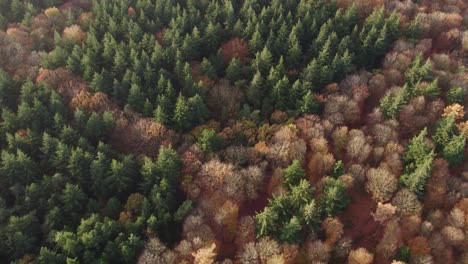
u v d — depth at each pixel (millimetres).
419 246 81188
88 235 78125
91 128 97250
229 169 90250
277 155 93688
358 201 91000
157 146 97938
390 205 84188
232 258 83438
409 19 122812
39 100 101688
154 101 105000
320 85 107625
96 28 121000
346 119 101938
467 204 84875
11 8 126750
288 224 80750
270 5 124750
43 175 91562
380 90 106188
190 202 85312
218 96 106500
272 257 77375
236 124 100500
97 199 91375
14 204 89062
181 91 107312
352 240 86438
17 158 90188
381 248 82312
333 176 91312
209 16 121375
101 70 112312
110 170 90188
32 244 83000
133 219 85875
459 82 103750
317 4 122062
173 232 86562
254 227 83875
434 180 88438
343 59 107188
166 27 124062
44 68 110188
